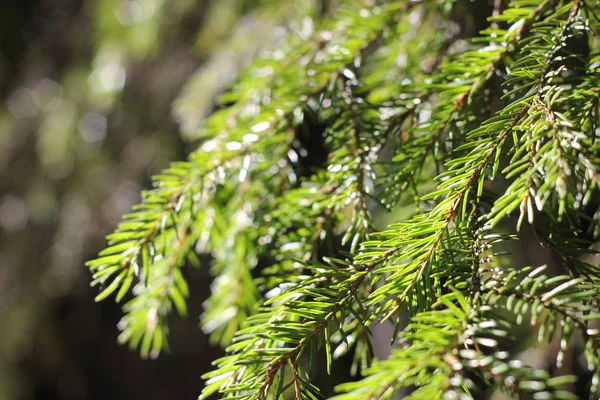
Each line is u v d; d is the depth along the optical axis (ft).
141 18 4.09
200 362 6.80
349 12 2.18
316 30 2.24
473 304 1.61
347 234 1.90
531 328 2.43
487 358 1.52
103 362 6.79
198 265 2.14
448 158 1.91
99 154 4.96
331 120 2.07
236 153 2.07
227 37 3.47
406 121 2.05
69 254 5.03
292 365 1.69
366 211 1.90
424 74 2.06
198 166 2.05
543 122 1.65
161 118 4.89
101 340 6.73
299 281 1.83
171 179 2.03
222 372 1.78
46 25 5.91
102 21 4.32
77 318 6.36
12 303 5.39
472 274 1.66
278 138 2.11
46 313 5.78
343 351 1.86
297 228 2.07
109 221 4.92
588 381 2.24
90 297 6.32
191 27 4.52
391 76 2.26
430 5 2.19
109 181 4.95
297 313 1.71
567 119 1.65
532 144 1.66
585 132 1.70
